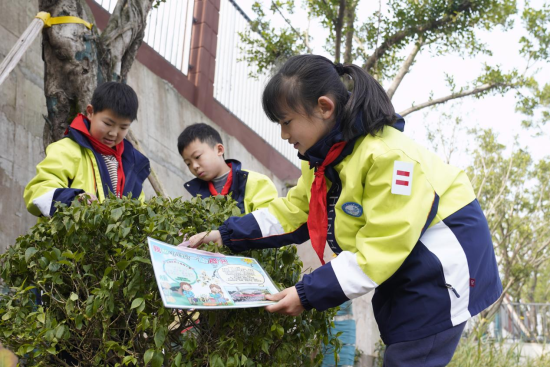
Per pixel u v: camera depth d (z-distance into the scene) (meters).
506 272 15.23
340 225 2.00
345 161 1.99
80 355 1.96
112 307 1.81
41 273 1.97
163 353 1.88
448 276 1.86
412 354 1.85
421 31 8.24
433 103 8.91
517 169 15.02
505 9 8.01
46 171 2.64
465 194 2.02
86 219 1.92
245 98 8.21
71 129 2.80
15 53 3.15
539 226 15.26
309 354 2.21
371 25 8.49
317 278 1.87
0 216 3.89
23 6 4.48
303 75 1.98
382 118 1.96
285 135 2.07
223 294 1.79
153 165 5.82
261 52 8.15
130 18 3.87
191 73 7.18
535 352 9.09
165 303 1.59
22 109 4.25
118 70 3.75
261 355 2.03
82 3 3.70
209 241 2.09
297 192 2.24
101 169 2.84
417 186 1.87
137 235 1.94
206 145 3.33
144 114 5.82
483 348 7.14
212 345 1.91
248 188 3.15
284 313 1.88
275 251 2.24
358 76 2.02
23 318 1.93
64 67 3.51
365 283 1.82
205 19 7.39
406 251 1.81
